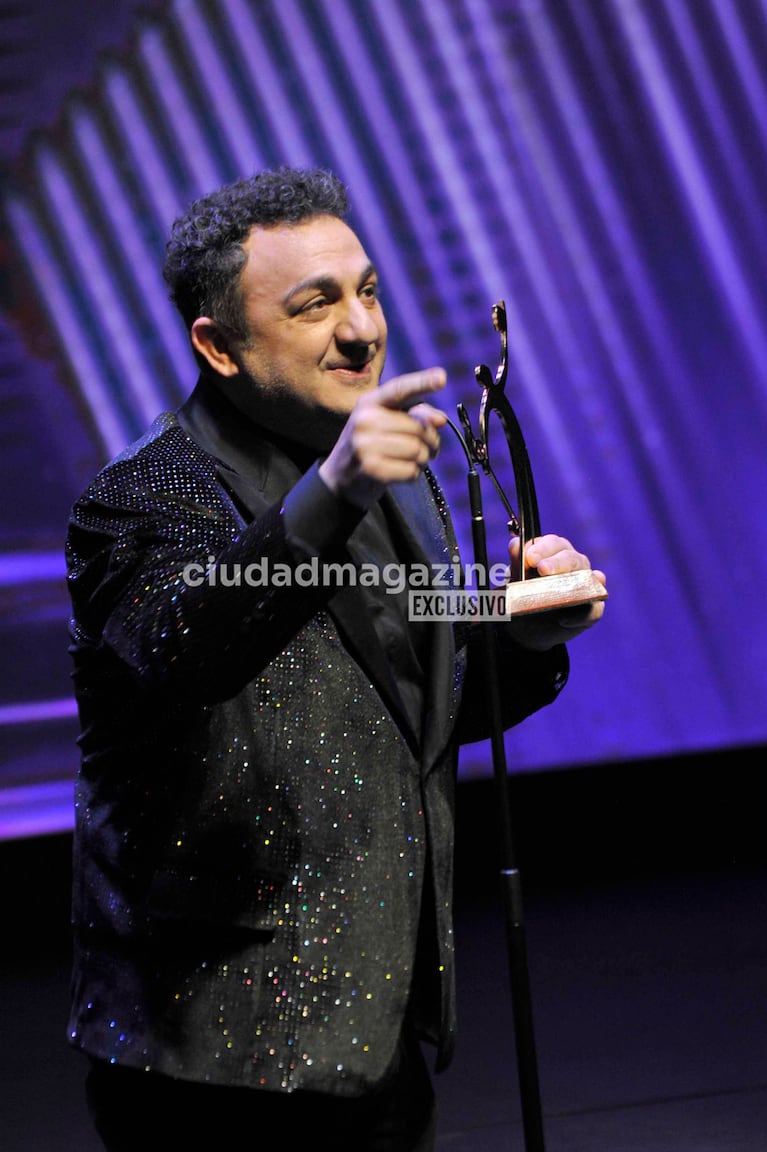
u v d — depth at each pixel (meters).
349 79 15.93
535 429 16.45
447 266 16.25
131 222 15.28
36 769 14.70
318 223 4.05
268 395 4.10
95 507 4.01
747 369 16.73
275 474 4.17
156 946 3.77
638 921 14.05
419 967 4.09
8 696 14.67
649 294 16.59
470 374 16.28
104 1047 3.80
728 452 16.72
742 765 16.70
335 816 3.79
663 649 16.64
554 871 16.38
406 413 3.43
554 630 4.53
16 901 14.82
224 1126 3.81
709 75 16.67
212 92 15.48
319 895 3.75
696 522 16.67
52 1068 10.68
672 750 16.64
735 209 16.72
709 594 16.67
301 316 4.00
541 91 16.36
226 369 4.14
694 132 16.66
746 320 16.72
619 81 16.53
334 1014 3.69
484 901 15.60
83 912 3.97
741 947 12.72
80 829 4.04
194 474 4.05
